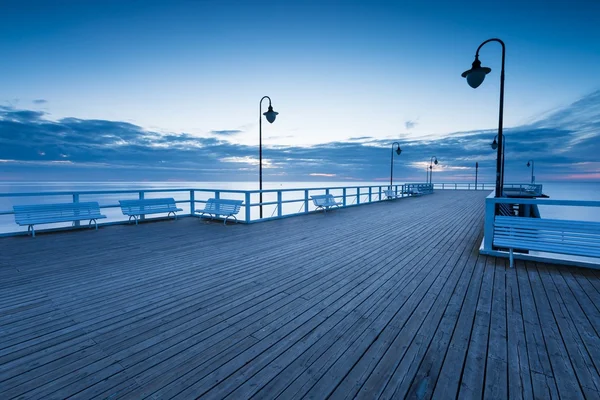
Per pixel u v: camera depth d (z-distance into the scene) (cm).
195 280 402
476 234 716
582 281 392
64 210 742
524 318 291
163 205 947
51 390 195
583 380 203
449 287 375
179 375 210
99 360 227
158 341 253
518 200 493
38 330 270
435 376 208
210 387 198
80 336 261
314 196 1140
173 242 630
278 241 640
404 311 309
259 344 249
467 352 236
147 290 367
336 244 611
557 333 263
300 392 194
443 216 1044
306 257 514
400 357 230
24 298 341
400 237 681
